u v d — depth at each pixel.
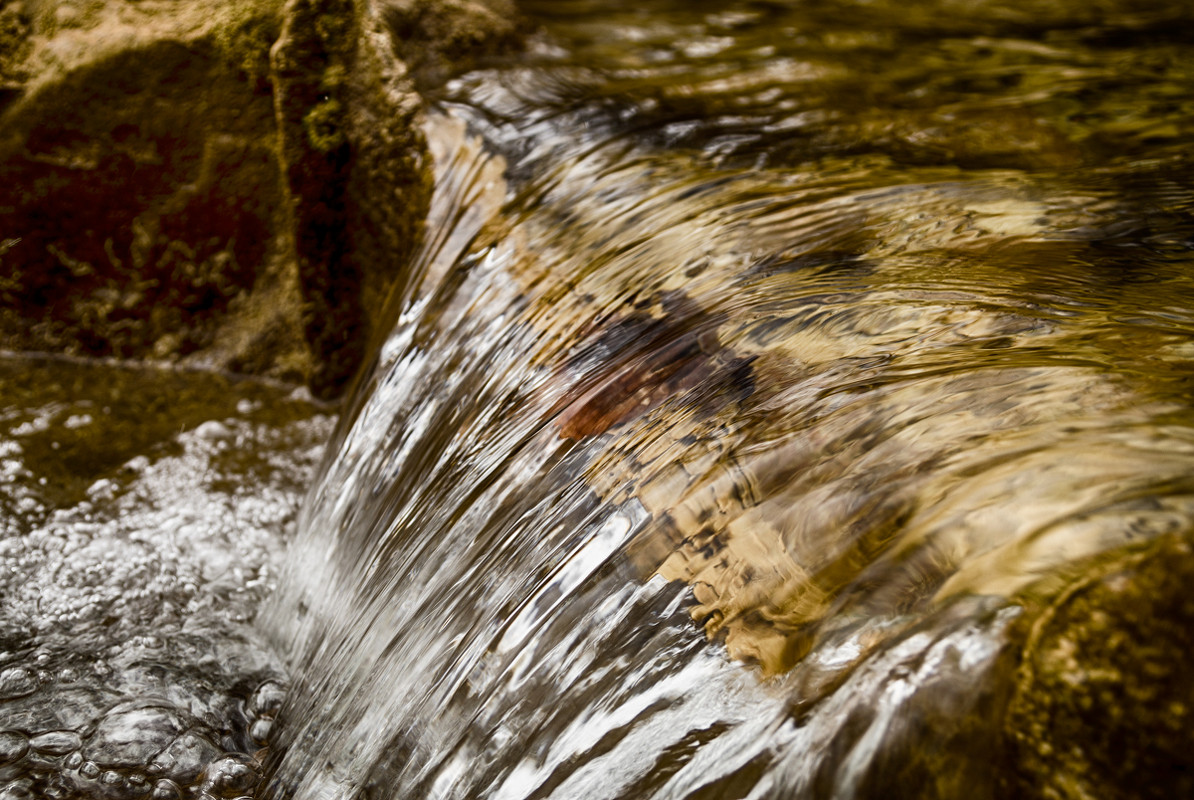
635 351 1.93
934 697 1.06
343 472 2.51
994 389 1.38
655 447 1.65
